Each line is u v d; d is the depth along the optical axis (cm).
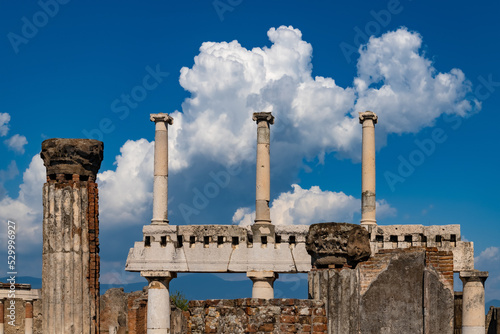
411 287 1839
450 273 1928
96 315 3128
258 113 3697
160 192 3712
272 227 3597
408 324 1828
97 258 3161
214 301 1898
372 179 3653
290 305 1853
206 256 3600
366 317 1841
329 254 2144
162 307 3628
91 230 3150
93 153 3189
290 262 3553
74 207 3120
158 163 3734
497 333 3966
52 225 3119
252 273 3553
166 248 3625
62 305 3075
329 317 1855
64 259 3095
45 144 3189
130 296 5359
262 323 1839
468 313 3247
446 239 3444
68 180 3159
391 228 3512
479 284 3262
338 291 1866
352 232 2153
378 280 1850
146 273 3625
